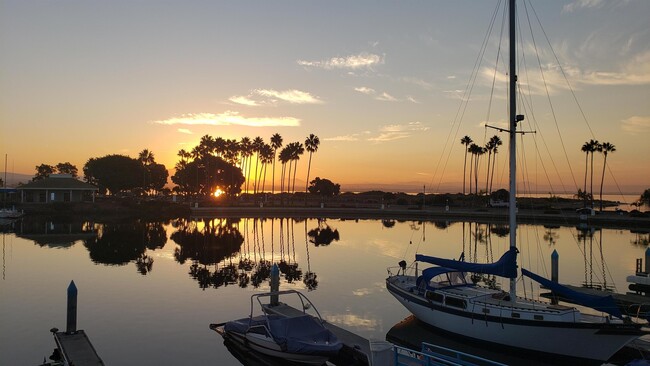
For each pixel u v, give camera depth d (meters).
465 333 18.39
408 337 19.59
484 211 95.31
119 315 22.59
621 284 31.00
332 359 17.42
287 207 110.50
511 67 19.30
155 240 54.31
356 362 16.48
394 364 14.55
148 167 159.25
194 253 44.31
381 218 94.69
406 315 22.98
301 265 38.12
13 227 68.81
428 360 13.99
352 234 62.84
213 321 21.75
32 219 83.69
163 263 38.47
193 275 33.28
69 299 18.05
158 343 18.72
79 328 20.50
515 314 16.88
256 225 77.31
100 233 61.28
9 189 112.81
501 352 17.39
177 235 60.03
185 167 144.75
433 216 94.25
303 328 16.97
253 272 34.75
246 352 17.53
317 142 132.88
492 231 66.88
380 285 30.17
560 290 16.77
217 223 80.88
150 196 161.62
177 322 21.55
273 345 16.39
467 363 13.35
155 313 23.02
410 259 41.34
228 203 118.31
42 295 26.62
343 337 18.02
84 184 108.06
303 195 177.38
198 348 18.23
